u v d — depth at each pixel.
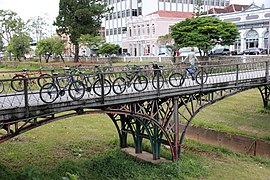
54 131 19.14
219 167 14.19
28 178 11.76
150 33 53.78
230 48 44.75
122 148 16.27
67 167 13.02
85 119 22.34
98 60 46.56
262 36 40.56
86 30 44.84
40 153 15.19
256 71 18.23
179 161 14.28
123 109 12.38
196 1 64.69
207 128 19.45
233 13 44.06
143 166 14.03
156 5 60.59
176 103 13.95
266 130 19.11
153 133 15.05
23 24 66.12
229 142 18.19
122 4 63.00
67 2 44.16
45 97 11.45
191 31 31.91
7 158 14.28
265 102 23.64
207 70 16.30
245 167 14.31
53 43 45.53
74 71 15.19
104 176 12.79
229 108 24.16
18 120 9.39
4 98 11.44
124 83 12.67
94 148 16.34
